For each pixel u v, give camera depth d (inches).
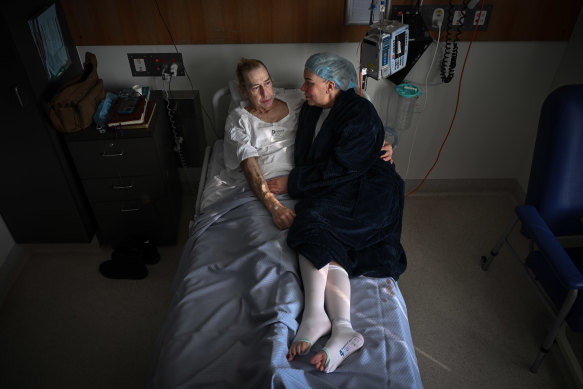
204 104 100.7
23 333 82.0
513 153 109.7
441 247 100.3
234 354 55.8
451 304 87.4
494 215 109.2
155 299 88.1
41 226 92.2
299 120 84.0
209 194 84.1
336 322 59.8
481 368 76.5
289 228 71.1
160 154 86.5
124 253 94.5
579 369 71.7
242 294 64.0
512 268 95.1
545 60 94.8
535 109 102.1
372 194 74.3
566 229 73.2
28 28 73.6
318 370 54.8
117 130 80.6
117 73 95.0
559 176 69.4
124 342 80.6
